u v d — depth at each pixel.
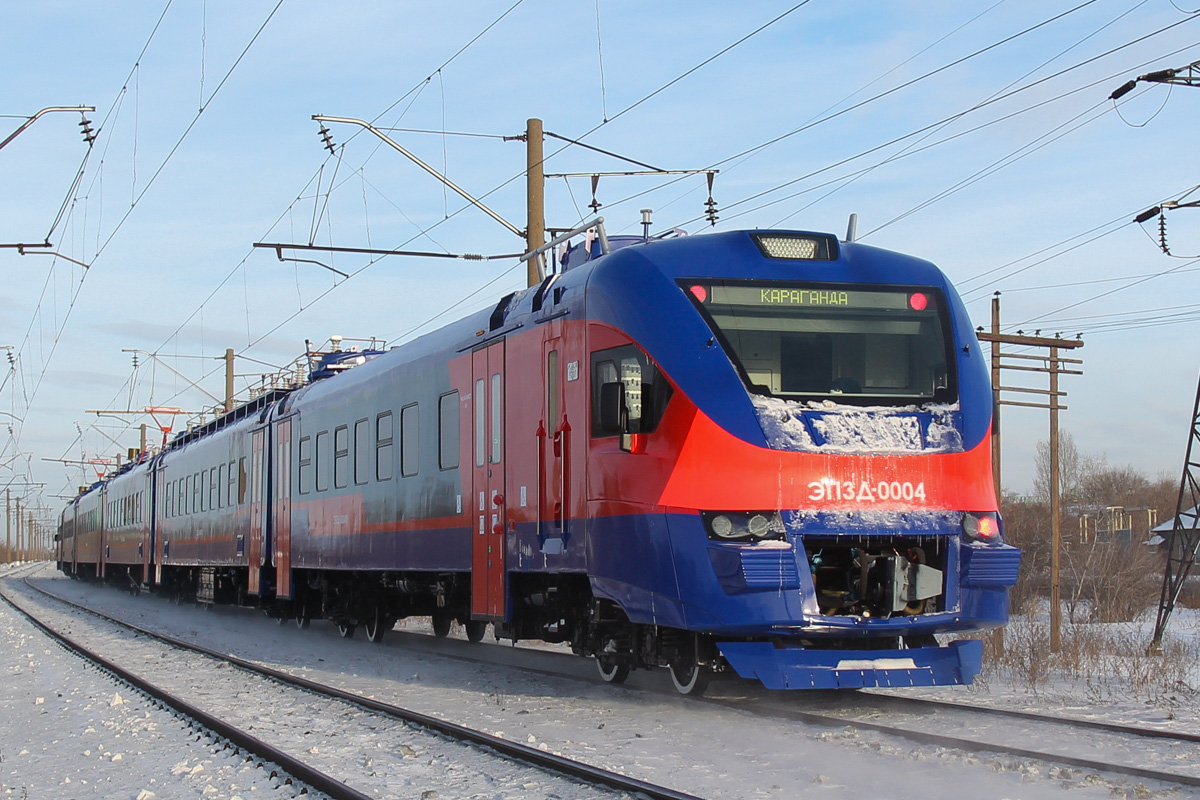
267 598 22.66
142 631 20.81
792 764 7.48
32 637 21.03
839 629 8.95
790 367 9.54
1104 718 9.50
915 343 9.90
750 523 8.97
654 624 9.58
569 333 10.84
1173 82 16.31
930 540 9.45
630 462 9.73
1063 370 20.28
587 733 8.87
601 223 11.45
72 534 61.94
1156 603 36.31
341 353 21.33
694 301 9.62
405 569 14.84
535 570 11.34
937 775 7.06
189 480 30.11
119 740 9.31
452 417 13.57
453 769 7.57
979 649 9.41
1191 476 22.20
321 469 18.58
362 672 14.03
